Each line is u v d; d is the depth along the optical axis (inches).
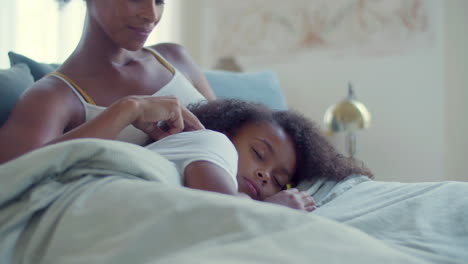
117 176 24.8
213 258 16.4
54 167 24.1
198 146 32.2
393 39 120.0
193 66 59.5
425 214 31.3
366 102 124.3
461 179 114.9
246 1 142.3
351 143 101.2
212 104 46.6
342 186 43.7
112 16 40.3
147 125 36.9
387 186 41.0
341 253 17.6
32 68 53.3
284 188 44.8
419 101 117.5
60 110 39.9
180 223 18.9
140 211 20.0
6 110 43.1
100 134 32.0
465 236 28.6
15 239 21.5
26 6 129.6
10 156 35.1
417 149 118.2
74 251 19.2
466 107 114.3
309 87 132.6
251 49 141.9
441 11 114.0
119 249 18.0
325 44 129.4
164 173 27.8
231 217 18.8
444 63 114.2
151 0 40.0
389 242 27.9
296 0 133.5
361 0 123.6
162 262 16.3
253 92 72.0
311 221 19.2
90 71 44.4
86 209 21.3
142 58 50.8
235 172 33.4
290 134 46.6
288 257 16.9
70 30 134.0
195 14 153.9
